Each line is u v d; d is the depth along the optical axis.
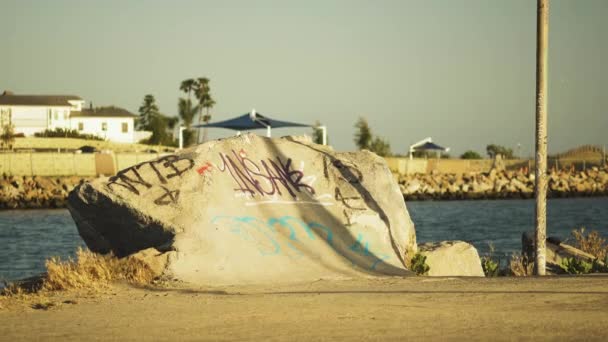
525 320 9.65
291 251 15.84
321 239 16.47
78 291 13.04
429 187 80.00
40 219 48.59
